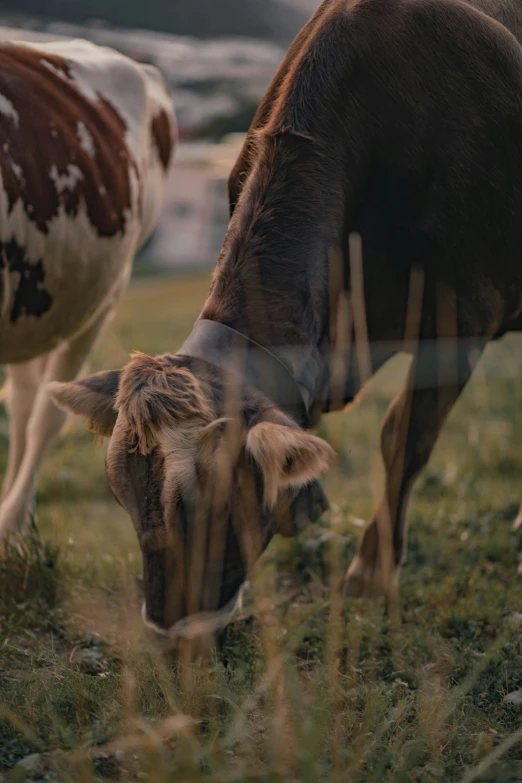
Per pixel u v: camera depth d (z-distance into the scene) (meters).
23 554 3.41
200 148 35.94
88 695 2.30
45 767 2.03
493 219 2.96
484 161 2.90
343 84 2.78
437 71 2.87
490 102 2.92
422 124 2.84
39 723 2.21
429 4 2.93
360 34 2.83
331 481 4.75
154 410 2.16
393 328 3.03
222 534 2.22
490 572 3.57
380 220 2.88
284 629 2.89
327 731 2.11
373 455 3.41
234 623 2.93
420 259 2.92
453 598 3.27
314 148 2.72
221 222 36.03
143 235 4.67
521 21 3.30
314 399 2.81
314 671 2.53
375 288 2.93
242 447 2.22
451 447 5.88
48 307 3.58
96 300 3.96
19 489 3.82
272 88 2.94
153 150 4.61
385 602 3.24
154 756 1.99
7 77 3.54
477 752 2.12
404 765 2.01
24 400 4.20
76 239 3.60
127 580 3.31
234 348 2.41
